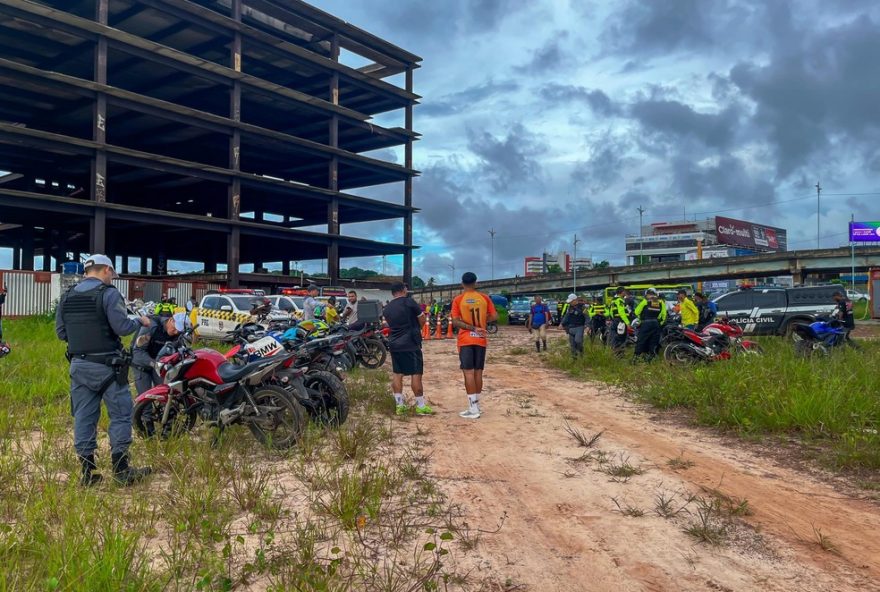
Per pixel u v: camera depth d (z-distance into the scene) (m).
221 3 43.06
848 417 6.74
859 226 73.31
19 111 42.75
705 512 4.31
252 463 5.50
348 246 53.78
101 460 5.17
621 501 4.60
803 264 59.31
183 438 5.79
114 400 4.79
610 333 14.98
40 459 5.18
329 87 53.44
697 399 8.26
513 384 11.13
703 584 3.24
